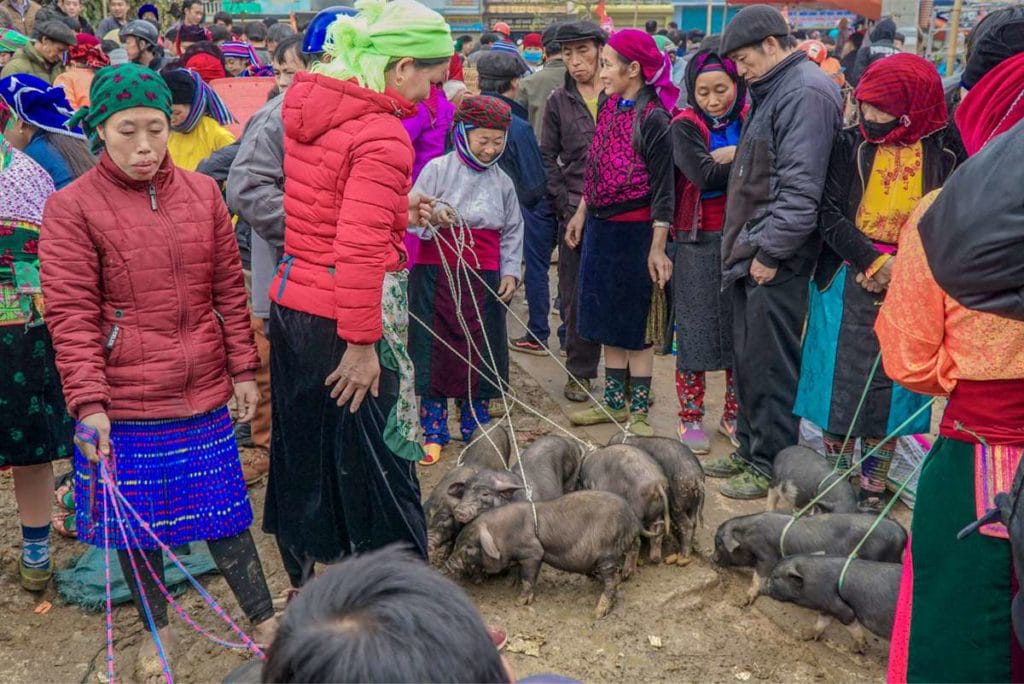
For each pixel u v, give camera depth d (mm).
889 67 4094
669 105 5207
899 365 2604
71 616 3854
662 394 6383
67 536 4422
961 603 2447
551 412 6039
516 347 7191
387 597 1175
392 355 3410
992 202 2010
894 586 3457
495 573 4086
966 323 2387
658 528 4184
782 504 4574
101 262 3150
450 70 7625
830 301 4473
